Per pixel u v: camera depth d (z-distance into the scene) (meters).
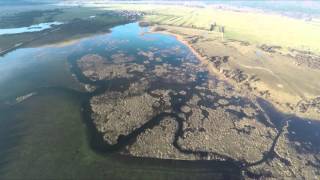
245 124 45.47
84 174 34.84
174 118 46.66
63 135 41.97
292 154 39.00
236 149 39.69
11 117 46.44
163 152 38.56
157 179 34.34
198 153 38.62
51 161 36.75
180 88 57.56
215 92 56.09
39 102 51.09
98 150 38.75
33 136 41.78
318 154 39.19
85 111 48.38
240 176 35.16
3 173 34.72
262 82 60.34
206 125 44.97
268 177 35.19
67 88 56.75
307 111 49.81
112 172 35.16
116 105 50.34
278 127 45.09
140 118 46.41
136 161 36.88
